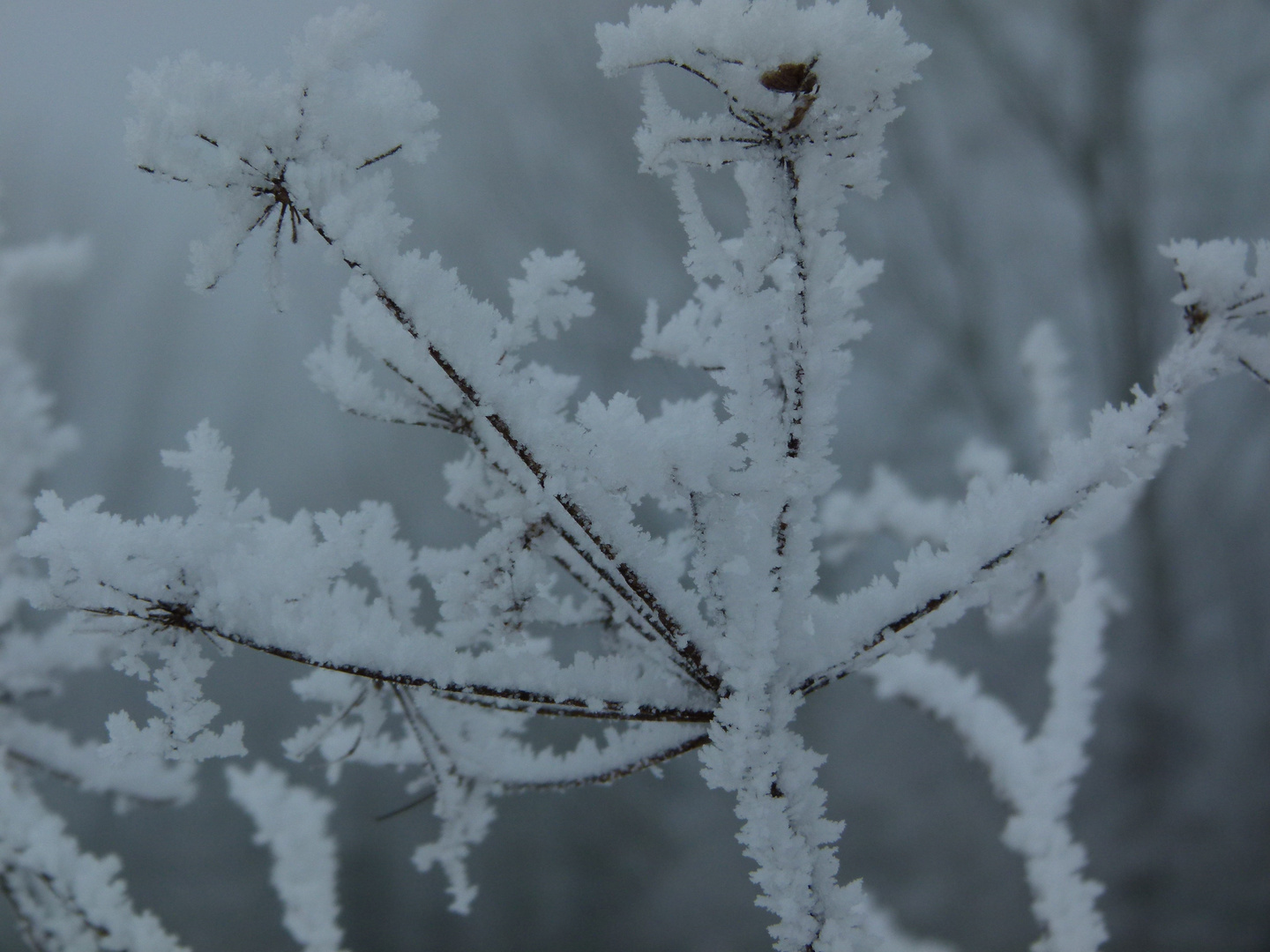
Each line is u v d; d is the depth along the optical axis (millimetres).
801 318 351
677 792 2082
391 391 380
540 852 2051
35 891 445
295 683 385
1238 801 1293
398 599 371
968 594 361
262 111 339
